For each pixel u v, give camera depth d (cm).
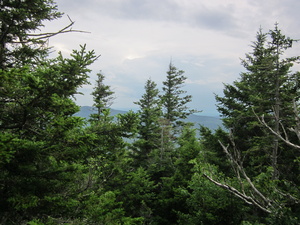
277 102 1309
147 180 1902
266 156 1348
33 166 515
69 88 591
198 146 1681
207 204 1016
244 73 2102
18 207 431
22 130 487
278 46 1426
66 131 473
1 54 575
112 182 1414
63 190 609
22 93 439
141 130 2577
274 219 372
